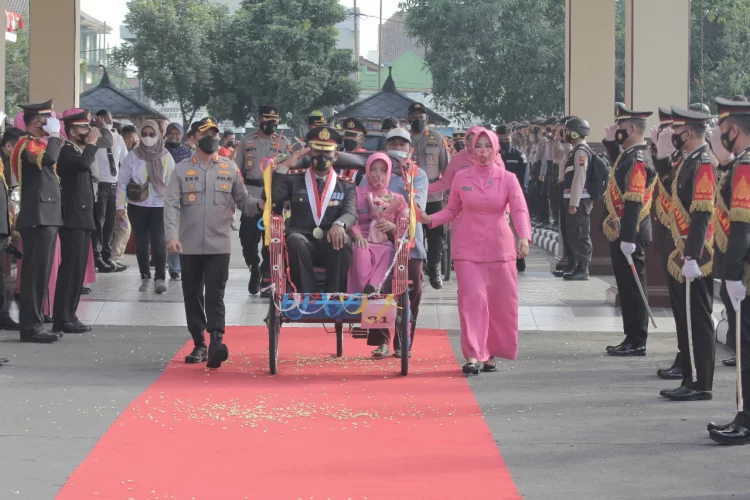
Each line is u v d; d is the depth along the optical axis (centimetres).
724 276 739
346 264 966
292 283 962
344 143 1331
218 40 4600
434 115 3177
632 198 1041
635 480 641
